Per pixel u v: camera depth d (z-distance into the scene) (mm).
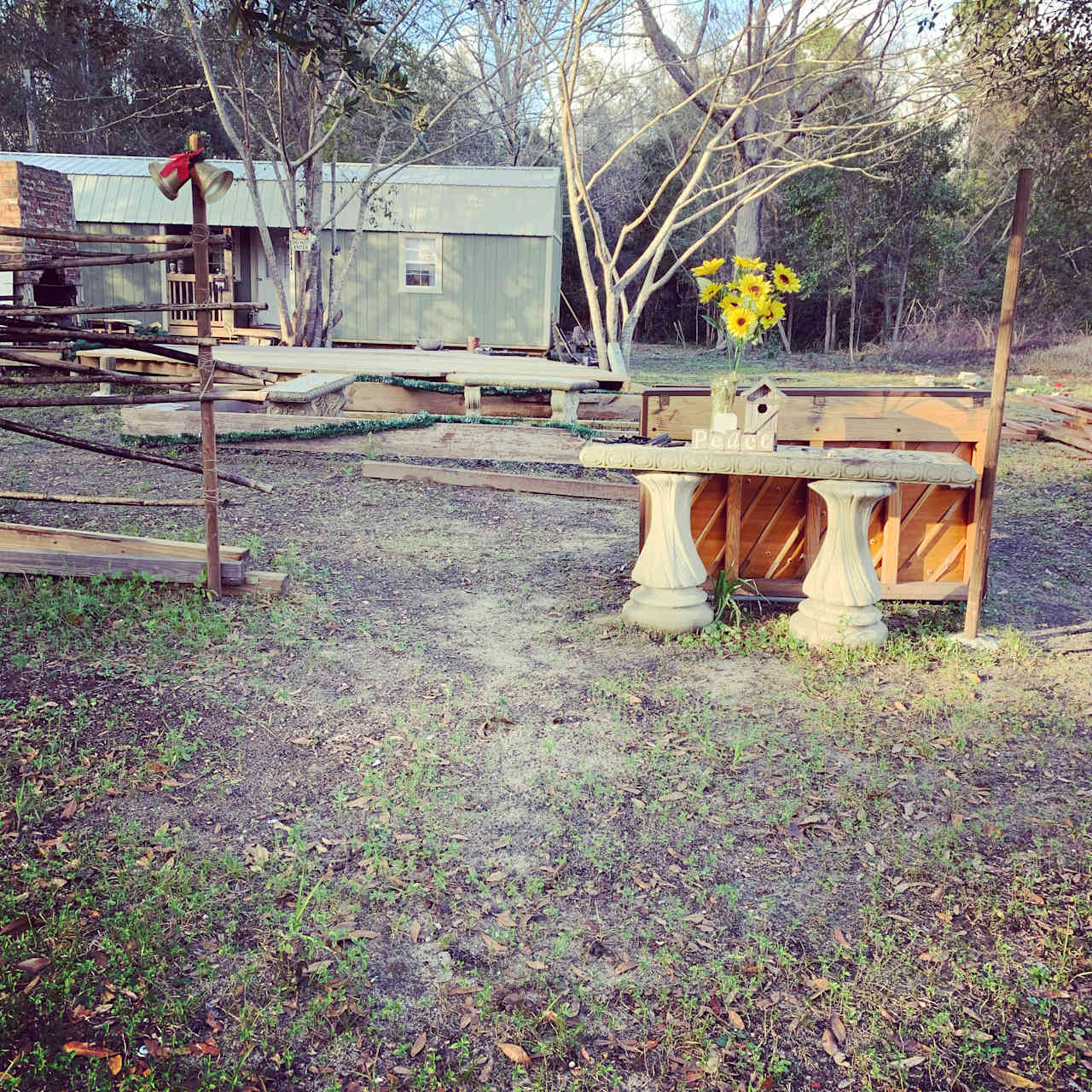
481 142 34750
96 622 5438
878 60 15445
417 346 22328
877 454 5570
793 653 5492
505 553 7582
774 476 5715
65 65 33438
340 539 7695
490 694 4914
